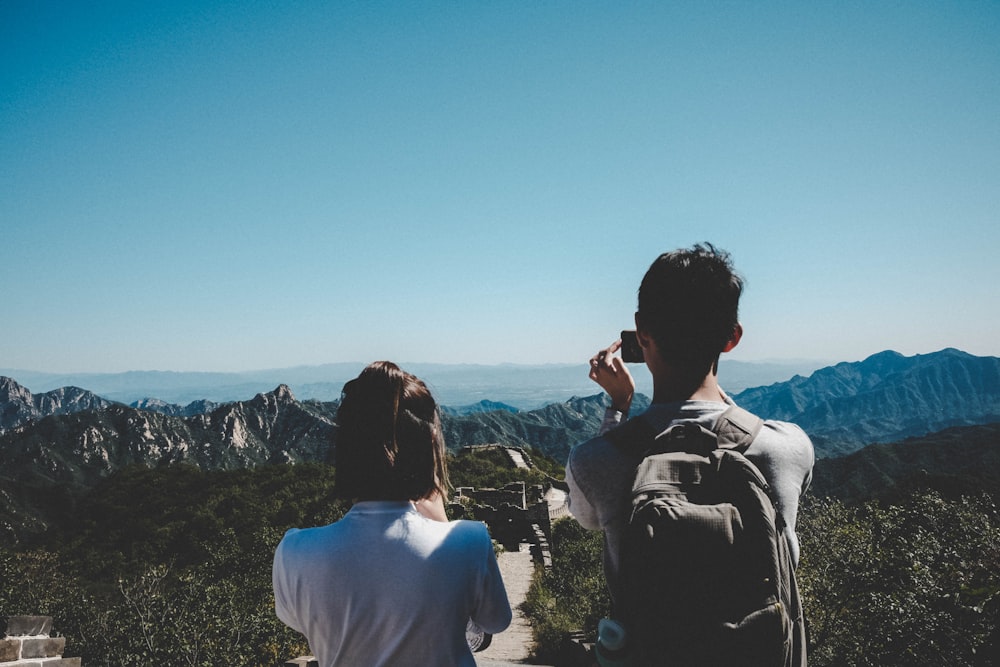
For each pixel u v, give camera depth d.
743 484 1.53
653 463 1.61
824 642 7.92
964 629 6.31
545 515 30.91
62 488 110.38
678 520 1.45
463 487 39.16
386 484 1.87
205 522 37.22
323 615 1.78
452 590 1.80
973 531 8.52
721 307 1.76
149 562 33.81
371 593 1.76
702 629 1.42
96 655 12.89
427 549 1.81
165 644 12.06
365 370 1.97
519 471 47.88
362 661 1.75
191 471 54.31
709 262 1.79
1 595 18.81
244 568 20.36
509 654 12.46
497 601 1.96
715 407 1.77
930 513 9.34
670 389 1.84
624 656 1.48
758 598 1.44
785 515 1.61
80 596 19.17
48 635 5.79
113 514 45.12
